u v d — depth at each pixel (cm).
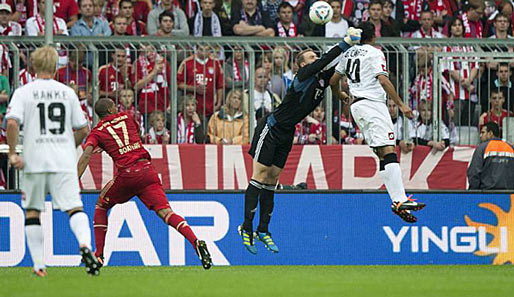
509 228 3584
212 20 4644
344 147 4022
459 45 4106
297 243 3525
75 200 2388
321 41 4012
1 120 3916
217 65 4016
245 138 4028
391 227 3550
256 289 2145
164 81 3991
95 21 4541
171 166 3950
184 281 2411
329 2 4700
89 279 2455
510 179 3803
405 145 4047
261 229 3158
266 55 4003
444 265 3475
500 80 4091
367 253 3541
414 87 4088
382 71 3055
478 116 4128
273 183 3158
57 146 2375
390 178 3133
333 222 3541
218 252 3500
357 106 3125
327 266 3416
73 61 3925
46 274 2581
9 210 3434
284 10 4666
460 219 3562
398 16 4791
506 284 2345
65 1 4522
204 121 4006
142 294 1994
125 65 3944
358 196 3550
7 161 3891
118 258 3456
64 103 2394
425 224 3553
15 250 3434
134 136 2969
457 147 4075
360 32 2939
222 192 3512
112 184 2970
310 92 3023
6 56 3884
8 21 4491
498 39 4122
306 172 4012
